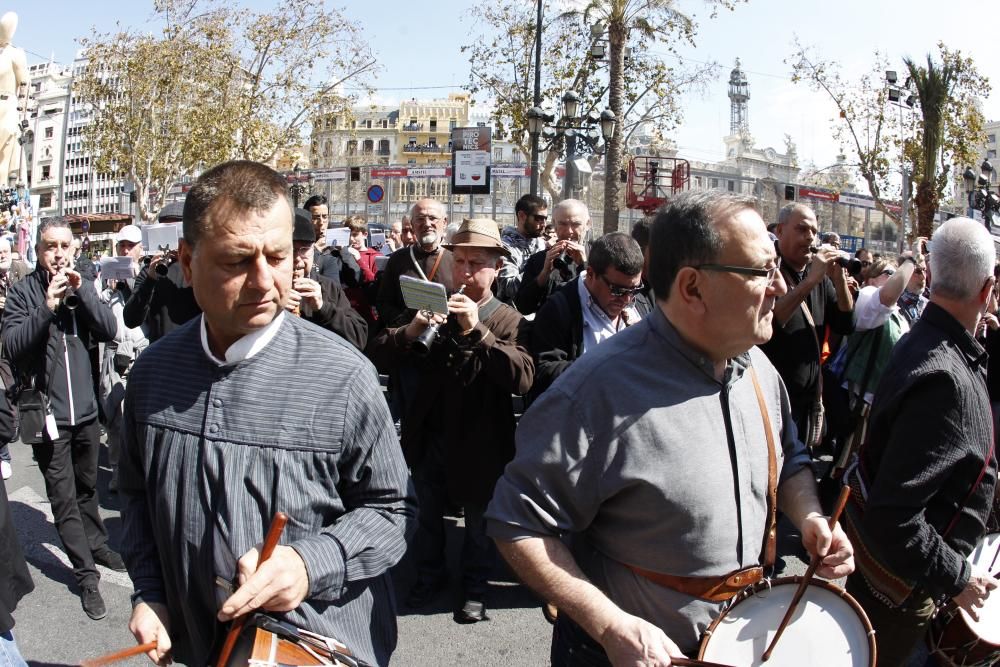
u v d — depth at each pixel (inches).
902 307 244.5
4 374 158.6
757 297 68.6
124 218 1382.9
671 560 70.6
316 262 231.3
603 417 70.9
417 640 151.2
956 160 1102.4
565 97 730.2
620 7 847.1
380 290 203.3
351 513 72.4
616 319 152.5
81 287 169.2
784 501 81.0
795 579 73.4
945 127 1041.5
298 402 69.4
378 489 73.3
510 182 1135.6
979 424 90.1
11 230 690.8
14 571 106.7
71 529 161.3
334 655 67.7
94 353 177.0
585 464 71.1
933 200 968.3
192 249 67.8
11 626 105.1
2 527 105.1
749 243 68.1
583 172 729.6
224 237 65.9
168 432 70.6
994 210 786.2
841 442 199.8
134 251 276.2
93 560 172.9
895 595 97.0
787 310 169.9
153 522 72.1
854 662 71.0
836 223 1264.8
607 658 76.2
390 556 72.3
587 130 794.2
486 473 154.1
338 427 69.8
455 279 158.4
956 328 93.4
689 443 70.1
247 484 68.2
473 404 153.3
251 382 69.7
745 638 71.2
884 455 92.0
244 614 62.8
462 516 219.5
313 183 1177.4
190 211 67.2
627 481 69.9
